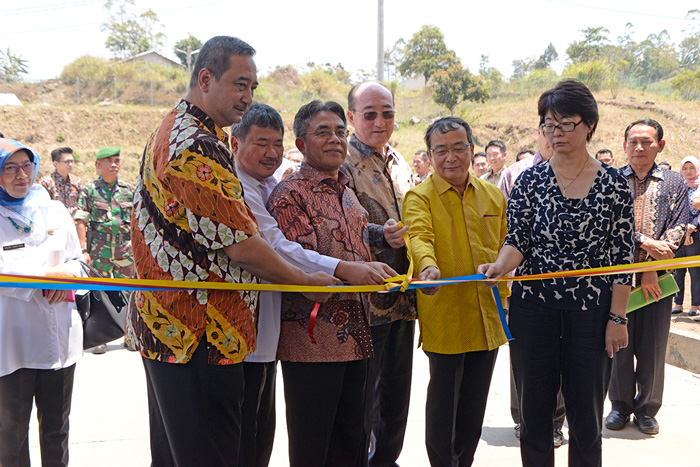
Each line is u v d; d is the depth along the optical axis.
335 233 2.46
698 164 7.47
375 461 3.12
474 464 3.33
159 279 1.96
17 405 2.63
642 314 3.66
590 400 2.57
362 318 2.46
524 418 2.70
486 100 38.66
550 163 2.64
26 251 2.69
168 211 1.90
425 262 2.63
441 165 2.81
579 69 37.28
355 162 2.95
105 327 2.88
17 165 2.64
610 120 31.77
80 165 27.61
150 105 37.00
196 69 2.00
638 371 3.73
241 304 2.04
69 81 40.22
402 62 50.84
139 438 3.65
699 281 7.25
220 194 1.87
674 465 3.29
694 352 5.09
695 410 4.11
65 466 2.83
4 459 2.64
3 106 29.89
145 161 1.99
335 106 2.52
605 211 2.52
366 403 2.79
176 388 1.96
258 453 2.63
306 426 2.42
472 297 2.79
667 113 32.22
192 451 1.98
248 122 2.51
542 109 2.57
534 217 2.65
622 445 3.56
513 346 2.72
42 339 2.66
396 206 3.04
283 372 2.46
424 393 4.47
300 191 2.44
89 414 4.03
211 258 1.95
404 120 37.41
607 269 2.48
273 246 2.37
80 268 2.85
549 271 2.59
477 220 2.87
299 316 2.39
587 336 2.54
